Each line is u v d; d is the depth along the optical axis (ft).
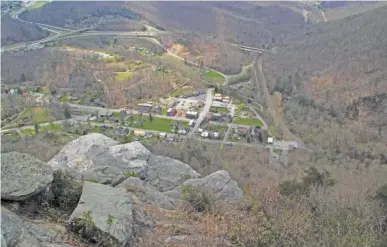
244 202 37.91
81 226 23.82
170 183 49.21
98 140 55.67
